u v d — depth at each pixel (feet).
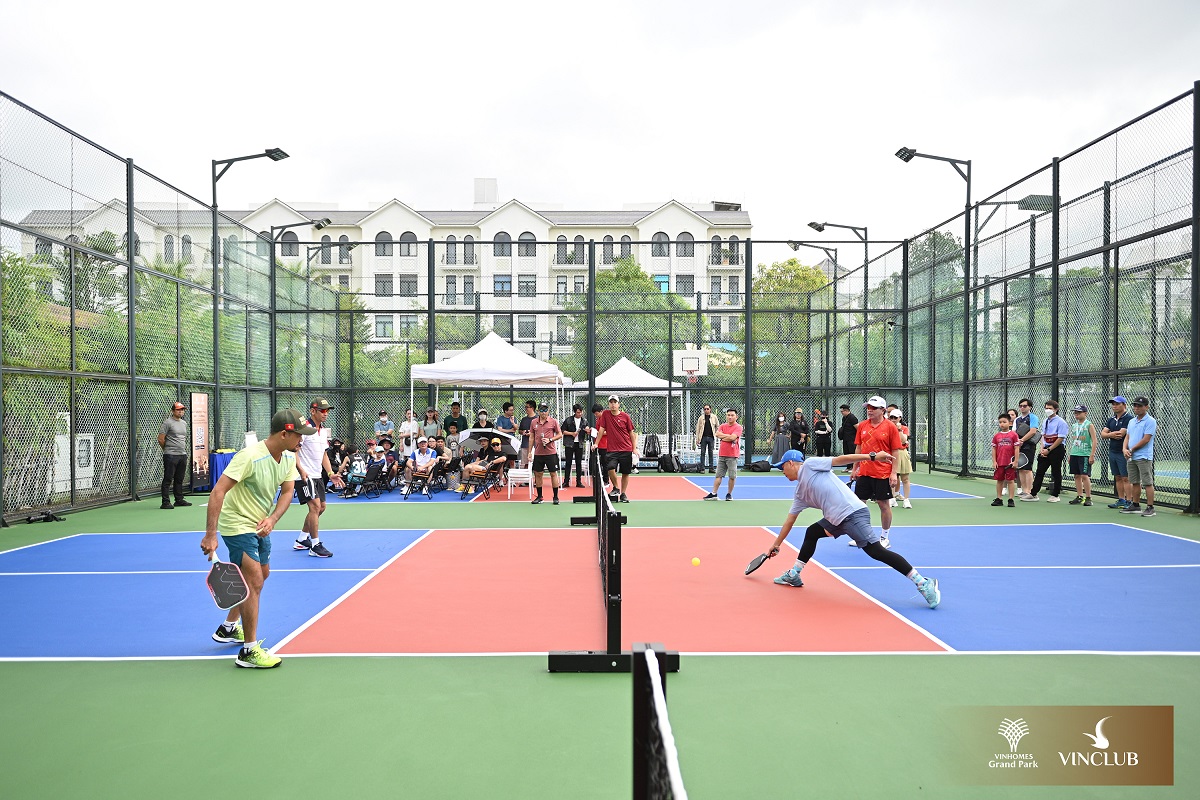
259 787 11.39
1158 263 43.06
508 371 54.44
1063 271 51.78
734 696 14.85
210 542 15.89
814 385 80.23
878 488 29.89
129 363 48.26
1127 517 39.68
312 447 29.76
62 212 42.47
